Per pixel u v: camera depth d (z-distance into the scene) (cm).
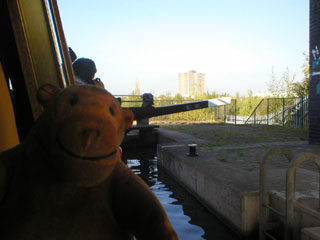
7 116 226
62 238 105
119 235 113
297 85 1898
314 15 969
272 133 1440
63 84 268
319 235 298
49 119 103
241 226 455
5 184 110
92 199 109
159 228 99
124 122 116
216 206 558
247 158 791
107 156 95
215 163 716
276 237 416
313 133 1005
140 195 109
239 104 2767
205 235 482
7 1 225
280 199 413
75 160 92
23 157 113
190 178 716
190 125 2181
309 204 385
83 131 92
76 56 390
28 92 234
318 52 949
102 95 105
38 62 250
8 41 251
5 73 259
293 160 339
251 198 450
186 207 631
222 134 1450
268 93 2608
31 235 105
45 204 107
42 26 260
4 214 108
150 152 1504
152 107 391
